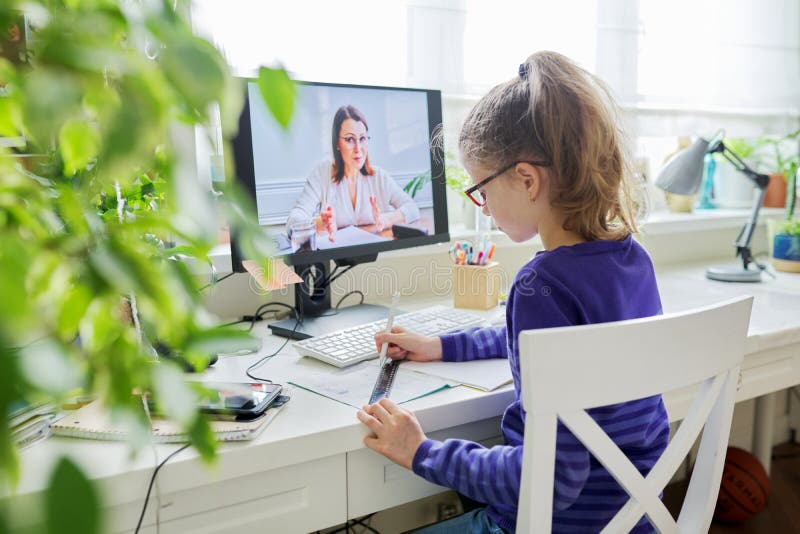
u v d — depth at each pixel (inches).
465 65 63.1
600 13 69.3
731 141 86.1
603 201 33.7
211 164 41.9
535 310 31.2
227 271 52.8
